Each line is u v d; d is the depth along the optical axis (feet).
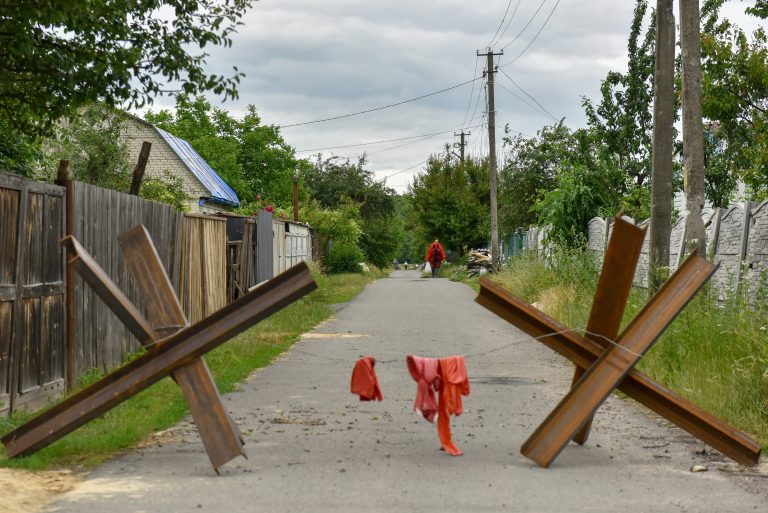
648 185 97.91
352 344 50.70
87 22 33.58
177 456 22.80
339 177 267.39
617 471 21.44
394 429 26.61
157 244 45.70
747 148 73.72
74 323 34.45
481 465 21.97
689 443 24.88
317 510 17.80
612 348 22.12
